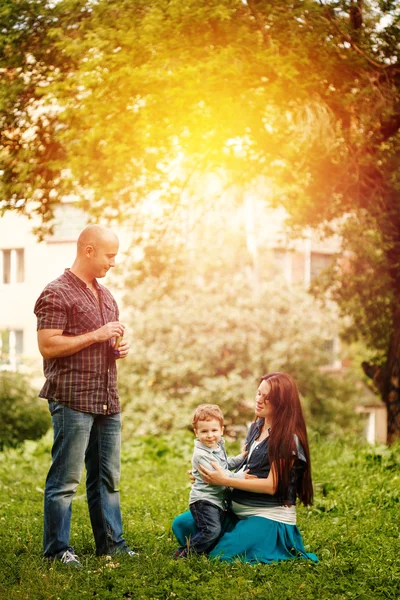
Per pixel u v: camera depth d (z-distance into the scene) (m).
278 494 5.43
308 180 12.82
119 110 10.65
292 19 10.38
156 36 10.00
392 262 13.91
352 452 10.92
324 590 4.83
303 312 24.64
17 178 11.73
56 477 5.50
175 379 23.81
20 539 6.29
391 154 12.01
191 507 5.56
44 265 28.61
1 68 11.09
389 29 10.96
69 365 5.46
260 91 10.88
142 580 4.96
